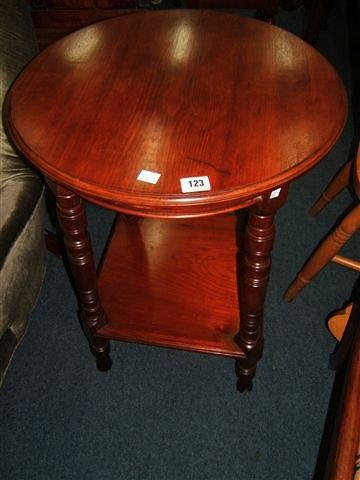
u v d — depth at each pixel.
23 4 1.01
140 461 1.00
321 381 1.13
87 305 0.99
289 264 1.40
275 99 0.79
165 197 0.64
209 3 1.38
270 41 0.94
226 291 1.11
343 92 0.81
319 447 1.02
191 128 0.74
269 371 1.15
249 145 0.70
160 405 1.09
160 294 1.11
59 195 0.78
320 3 1.98
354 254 1.42
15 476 0.98
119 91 0.82
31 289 1.01
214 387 1.12
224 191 0.64
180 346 1.01
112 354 1.19
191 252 1.21
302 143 0.70
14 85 0.84
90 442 1.03
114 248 1.23
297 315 1.26
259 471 0.99
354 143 1.80
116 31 0.98
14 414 1.07
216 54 0.91
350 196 1.61
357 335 0.71
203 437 1.04
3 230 0.86
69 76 0.85
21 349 1.20
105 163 0.68
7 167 0.94
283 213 1.56
